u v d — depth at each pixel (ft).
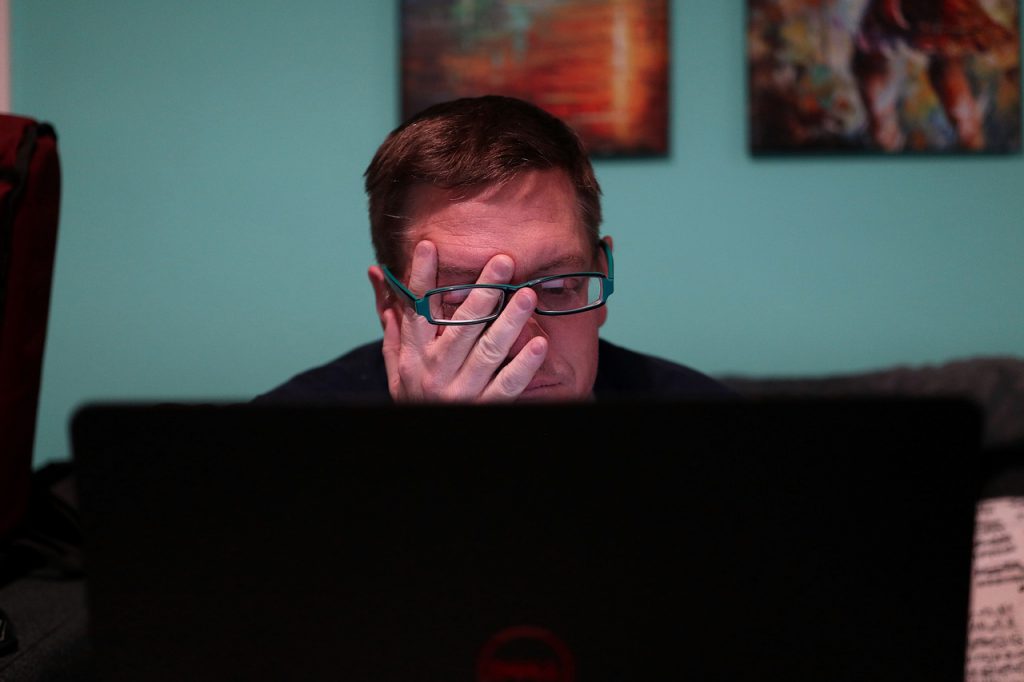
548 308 3.09
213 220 7.51
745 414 1.59
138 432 1.60
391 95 7.41
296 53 7.42
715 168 7.26
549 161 3.07
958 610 1.62
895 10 7.02
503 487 1.60
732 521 1.60
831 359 7.35
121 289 7.55
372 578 1.61
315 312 7.53
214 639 1.63
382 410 1.59
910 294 7.30
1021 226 7.22
